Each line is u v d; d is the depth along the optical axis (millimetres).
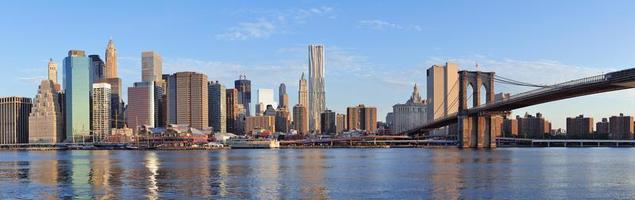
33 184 116688
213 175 137375
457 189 103125
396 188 105375
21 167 182375
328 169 157750
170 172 149500
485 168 155500
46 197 96250
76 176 136875
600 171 141750
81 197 95812
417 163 185750
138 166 182250
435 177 126750
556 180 117938
